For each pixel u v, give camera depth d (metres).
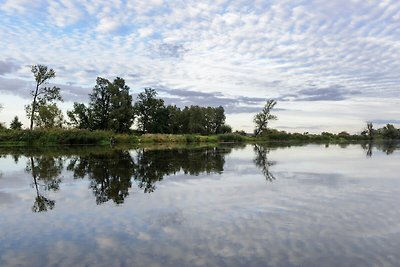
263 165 25.42
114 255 7.43
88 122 91.44
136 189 15.25
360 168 23.50
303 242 8.19
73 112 90.88
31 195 14.02
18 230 9.27
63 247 7.94
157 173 20.56
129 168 23.19
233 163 26.91
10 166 24.66
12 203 12.55
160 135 83.56
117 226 9.59
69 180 17.92
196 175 19.77
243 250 7.68
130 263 7.00
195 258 7.24
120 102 93.44
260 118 113.81
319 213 10.94
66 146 57.97
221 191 14.73
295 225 9.61
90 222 10.00
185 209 11.51
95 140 66.50
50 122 73.19
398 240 8.29
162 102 115.88
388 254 7.40
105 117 93.69
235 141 98.06
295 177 19.00
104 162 27.50
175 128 123.56
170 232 9.01
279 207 11.78
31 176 19.47
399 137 144.50
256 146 61.97
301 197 13.47
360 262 6.98
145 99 115.00
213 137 94.94
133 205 12.11
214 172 21.12
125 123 95.44
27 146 57.62
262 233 8.90
